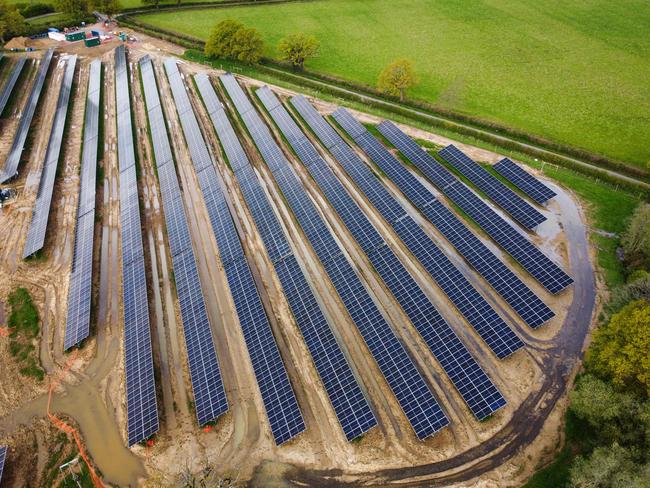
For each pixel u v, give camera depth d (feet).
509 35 458.09
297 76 402.72
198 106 367.66
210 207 260.62
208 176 283.79
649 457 124.16
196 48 467.93
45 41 503.61
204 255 232.53
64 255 240.94
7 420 172.65
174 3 581.12
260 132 320.91
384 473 146.92
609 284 196.95
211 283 217.36
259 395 171.12
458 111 337.11
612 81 366.63
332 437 156.97
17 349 197.06
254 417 164.96
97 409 172.76
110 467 155.94
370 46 451.53
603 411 135.74
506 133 312.29
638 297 166.71
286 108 353.72
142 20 542.16
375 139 297.94
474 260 210.38
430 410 153.48
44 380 184.55
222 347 188.85
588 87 360.07
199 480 146.41
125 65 431.02
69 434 166.20
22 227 260.83
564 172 268.62
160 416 168.45
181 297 208.64
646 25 461.78
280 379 168.35
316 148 305.32
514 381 166.71
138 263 226.38
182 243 235.81
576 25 472.03
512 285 193.36
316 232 234.58
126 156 312.29
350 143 306.96
